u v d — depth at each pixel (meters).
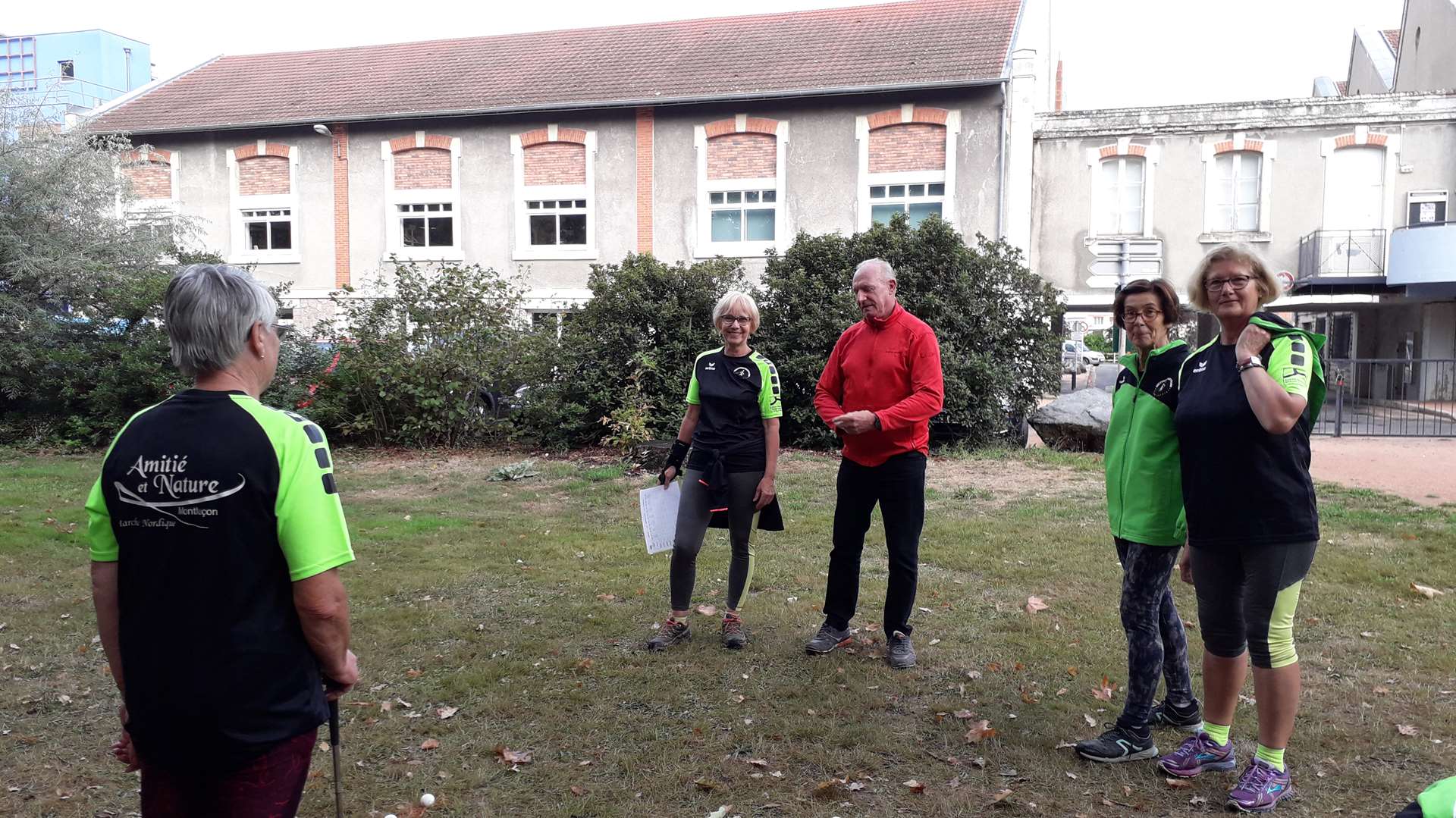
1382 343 23.42
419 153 21.03
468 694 4.38
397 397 12.95
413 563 6.77
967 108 18.39
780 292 13.30
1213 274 3.33
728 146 19.64
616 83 20.83
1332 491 9.60
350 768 3.66
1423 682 4.48
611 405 12.88
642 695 4.36
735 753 3.80
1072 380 26.59
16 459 12.27
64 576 6.31
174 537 1.90
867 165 18.95
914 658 4.73
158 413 1.97
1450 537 7.39
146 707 1.92
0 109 15.70
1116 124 19.52
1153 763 3.71
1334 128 18.89
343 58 25.28
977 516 8.49
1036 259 20.02
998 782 3.56
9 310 13.70
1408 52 25.25
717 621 5.46
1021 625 5.36
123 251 15.23
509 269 20.75
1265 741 3.37
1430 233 17.67
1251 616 3.30
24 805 3.38
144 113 22.84
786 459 11.84
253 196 21.81
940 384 4.58
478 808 3.38
